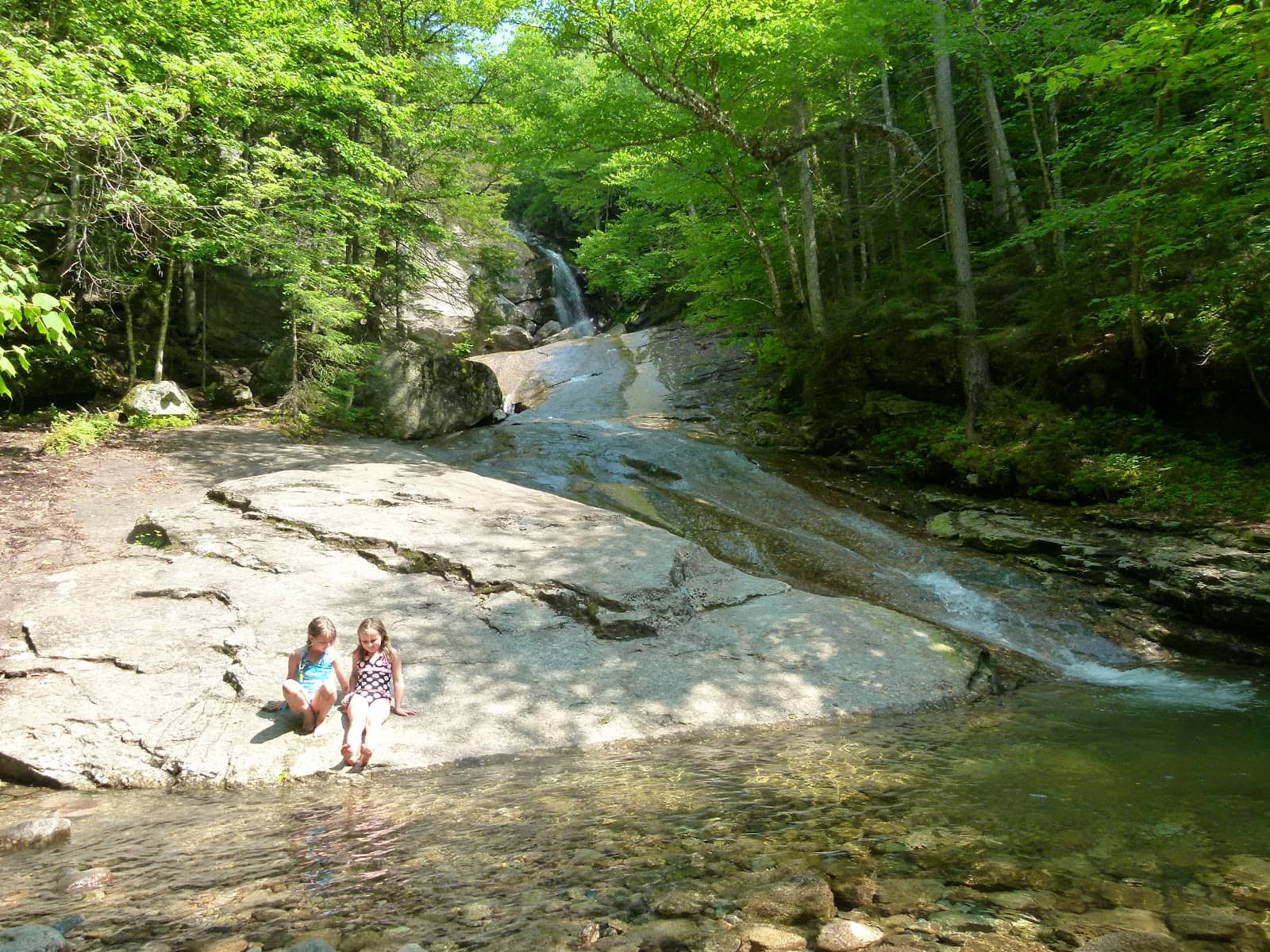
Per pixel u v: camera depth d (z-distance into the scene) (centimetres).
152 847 396
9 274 370
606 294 3922
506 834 399
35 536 837
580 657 679
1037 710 650
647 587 767
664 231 2950
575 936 286
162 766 517
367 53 1669
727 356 2439
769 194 2005
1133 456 1184
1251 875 322
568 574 774
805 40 1472
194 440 1262
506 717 591
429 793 478
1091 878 323
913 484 1395
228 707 569
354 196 1465
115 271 1440
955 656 746
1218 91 1101
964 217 1434
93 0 1131
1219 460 1130
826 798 438
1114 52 720
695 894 318
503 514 916
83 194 1382
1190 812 399
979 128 1992
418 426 1609
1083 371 1333
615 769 515
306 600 699
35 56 995
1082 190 1352
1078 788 444
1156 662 836
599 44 1428
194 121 1277
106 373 1500
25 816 452
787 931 284
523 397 2441
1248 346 1097
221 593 693
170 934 296
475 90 1870
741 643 732
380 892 331
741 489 1357
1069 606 945
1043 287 1380
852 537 1175
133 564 746
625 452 1505
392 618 690
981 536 1123
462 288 2383
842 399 1612
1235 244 1055
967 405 1421
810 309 1769
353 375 1509
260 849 389
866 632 766
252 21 1300
